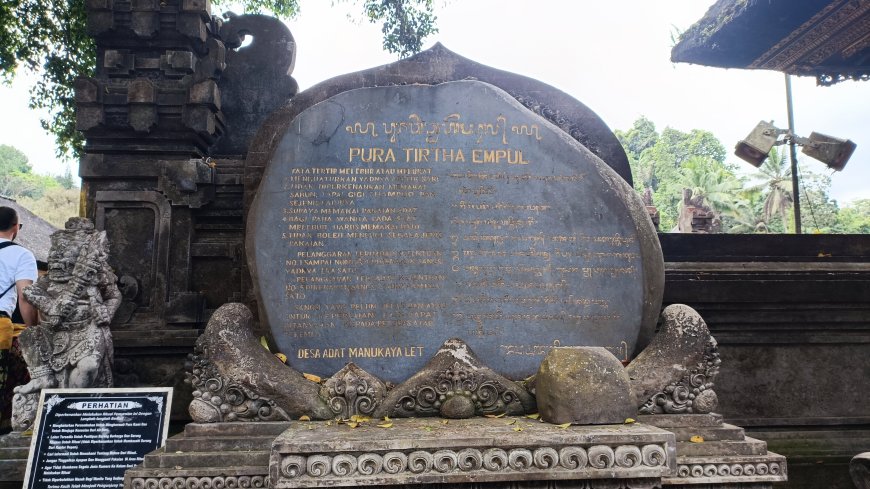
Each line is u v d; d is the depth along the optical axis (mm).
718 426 3779
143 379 5188
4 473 3992
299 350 4121
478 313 4258
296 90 6176
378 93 4477
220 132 5941
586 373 3439
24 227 11562
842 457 4902
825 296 5227
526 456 2973
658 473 2992
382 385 3947
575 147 4523
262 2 10898
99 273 4520
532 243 4371
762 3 7613
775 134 9234
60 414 3941
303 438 3041
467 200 4391
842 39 8570
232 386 3695
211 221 5527
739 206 39625
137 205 5398
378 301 4219
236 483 3262
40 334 4309
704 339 4023
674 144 58531
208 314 5375
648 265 4398
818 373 5277
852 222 41438
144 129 5316
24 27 8891
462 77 4875
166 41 5605
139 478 3234
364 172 4367
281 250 4227
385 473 2932
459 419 3736
